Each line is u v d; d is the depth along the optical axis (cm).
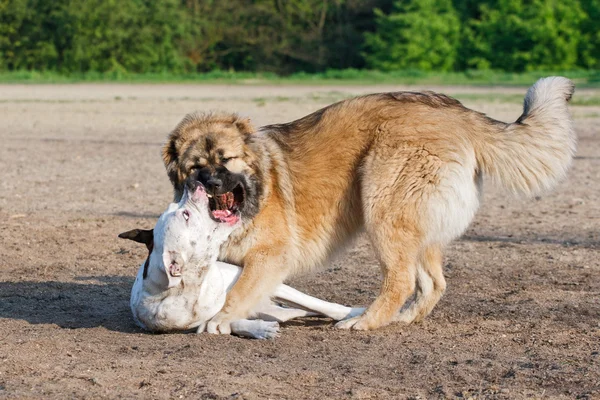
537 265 1340
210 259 918
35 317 1033
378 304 994
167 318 930
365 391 754
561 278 1255
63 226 1628
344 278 1275
